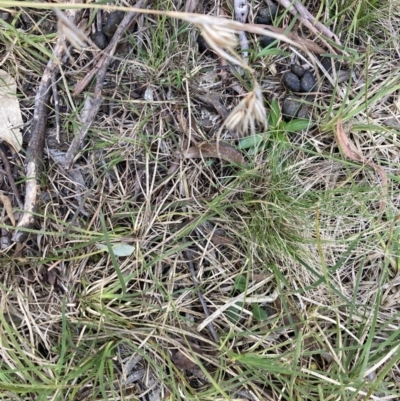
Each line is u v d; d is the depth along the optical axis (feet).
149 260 1.16
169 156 1.17
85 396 1.12
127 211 1.16
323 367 1.16
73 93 1.15
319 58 1.20
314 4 1.20
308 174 1.18
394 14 1.20
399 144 1.19
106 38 1.15
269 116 1.18
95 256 1.15
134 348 1.08
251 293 1.16
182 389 1.12
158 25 1.13
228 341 1.15
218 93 1.17
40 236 1.13
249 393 1.13
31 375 1.12
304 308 1.15
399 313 1.11
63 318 1.05
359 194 1.14
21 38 1.13
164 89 1.17
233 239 1.16
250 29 0.68
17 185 1.14
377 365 1.10
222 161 1.16
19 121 1.14
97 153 1.16
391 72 1.20
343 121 1.16
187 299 1.16
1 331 1.09
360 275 1.12
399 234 1.16
